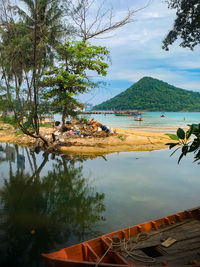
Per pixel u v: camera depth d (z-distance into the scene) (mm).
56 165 13070
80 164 13266
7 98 14094
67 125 23094
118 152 16703
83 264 3709
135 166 12742
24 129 15562
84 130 21859
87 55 18000
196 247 4656
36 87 14219
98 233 5832
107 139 19703
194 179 10305
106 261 4508
